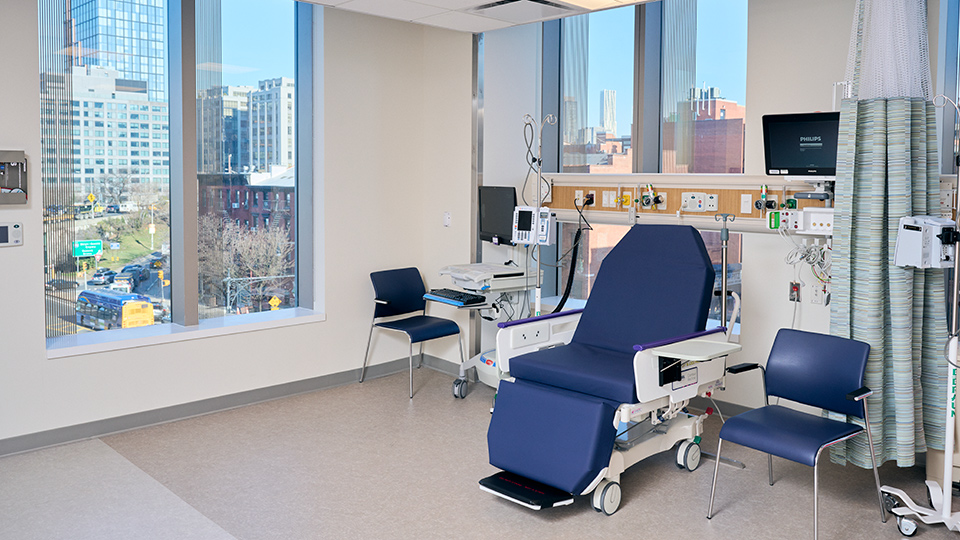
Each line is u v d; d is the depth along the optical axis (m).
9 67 3.52
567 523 3.01
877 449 3.17
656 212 4.26
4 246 3.54
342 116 4.84
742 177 3.83
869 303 3.14
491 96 4.94
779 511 3.11
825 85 3.72
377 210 5.10
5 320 3.57
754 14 3.95
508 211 4.61
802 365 3.16
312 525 2.97
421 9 4.05
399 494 3.27
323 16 4.68
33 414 3.69
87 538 2.84
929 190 3.20
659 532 2.93
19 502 3.13
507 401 3.22
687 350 3.03
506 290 4.75
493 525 2.98
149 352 4.06
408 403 4.57
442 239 5.25
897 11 3.04
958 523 2.86
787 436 2.80
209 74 4.43
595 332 3.69
